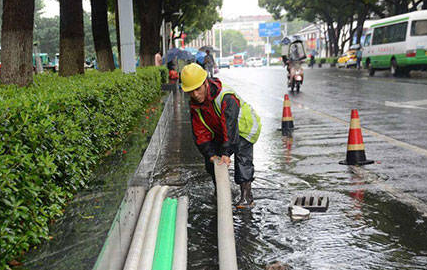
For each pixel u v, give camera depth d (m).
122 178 4.33
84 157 4.49
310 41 103.44
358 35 48.88
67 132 4.16
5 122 3.18
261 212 5.16
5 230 2.76
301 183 6.32
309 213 4.98
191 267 3.84
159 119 8.72
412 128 10.30
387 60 29.41
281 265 3.81
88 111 5.31
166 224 4.59
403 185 6.07
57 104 4.35
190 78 4.51
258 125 5.29
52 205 3.36
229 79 35.91
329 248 4.16
